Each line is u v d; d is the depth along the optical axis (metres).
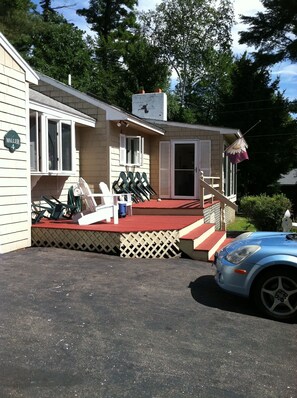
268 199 11.29
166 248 7.23
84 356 3.16
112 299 4.59
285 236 5.12
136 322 3.94
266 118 24.89
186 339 3.61
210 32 30.94
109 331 3.68
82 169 10.52
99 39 32.38
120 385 2.77
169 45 31.17
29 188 7.32
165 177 13.73
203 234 8.12
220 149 13.15
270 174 24.81
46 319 3.89
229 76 30.23
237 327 4.00
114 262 6.45
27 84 7.12
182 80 31.73
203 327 3.93
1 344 3.30
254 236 5.36
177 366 3.08
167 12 30.97
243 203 11.72
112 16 36.06
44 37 25.81
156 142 13.77
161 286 5.25
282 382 2.92
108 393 2.66
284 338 3.78
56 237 7.41
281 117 25.19
